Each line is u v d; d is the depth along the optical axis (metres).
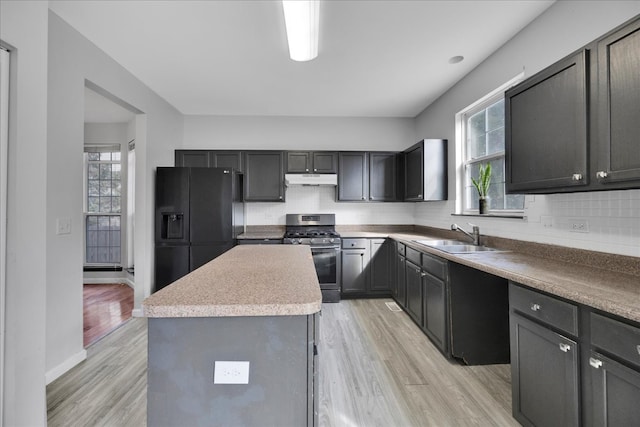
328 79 3.29
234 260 1.91
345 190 4.27
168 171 3.60
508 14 2.19
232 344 1.04
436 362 2.35
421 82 3.36
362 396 1.93
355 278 3.98
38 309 1.55
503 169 2.81
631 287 1.32
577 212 1.92
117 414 1.77
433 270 2.63
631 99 1.25
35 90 1.54
